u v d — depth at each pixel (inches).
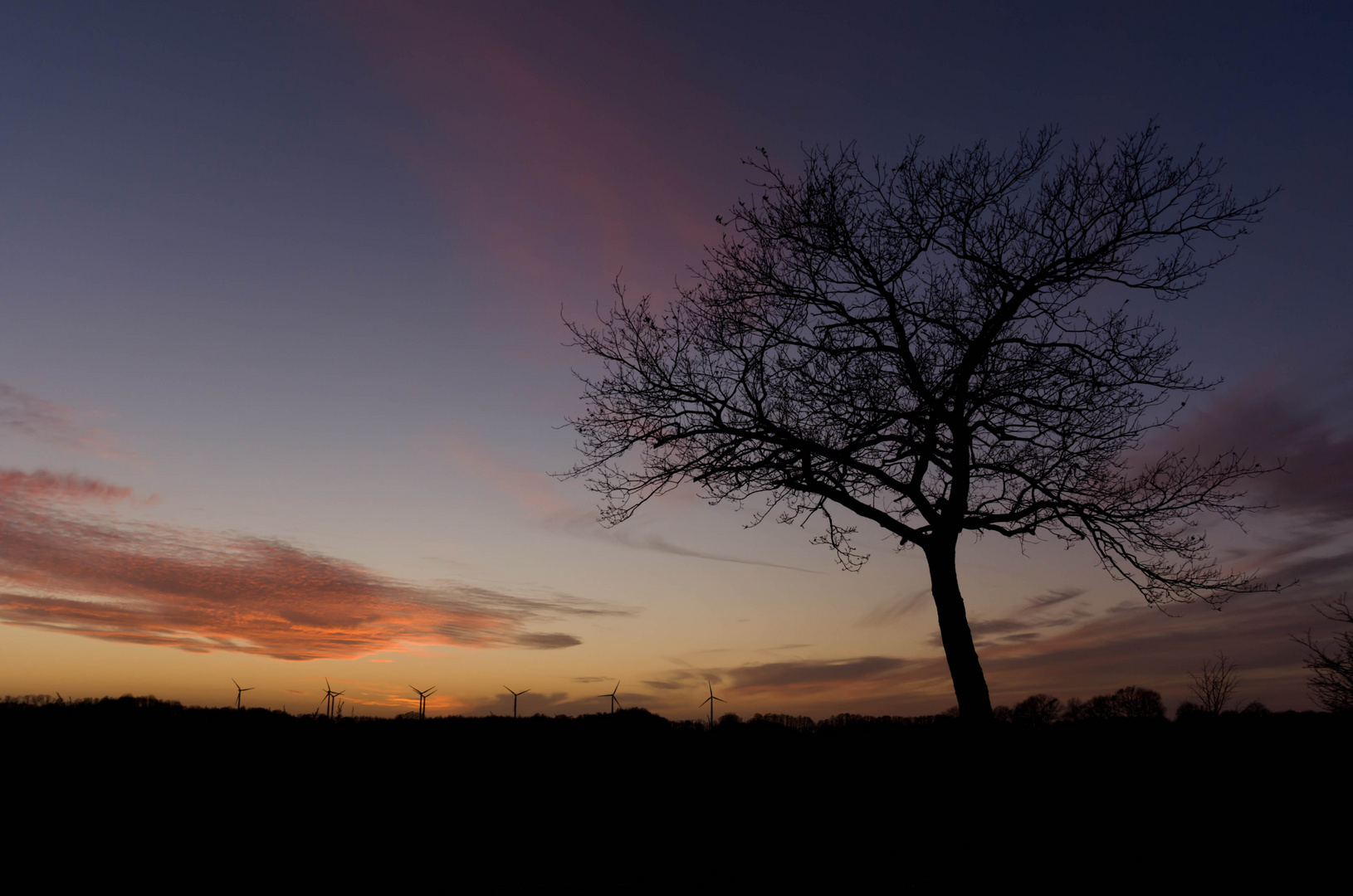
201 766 620.7
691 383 628.4
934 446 580.4
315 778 616.7
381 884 422.0
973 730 539.5
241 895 398.6
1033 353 585.0
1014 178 605.9
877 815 543.8
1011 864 436.1
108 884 408.8
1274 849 442.3
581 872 443.2
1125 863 428.8
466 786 620.7
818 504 636.7
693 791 612.4
